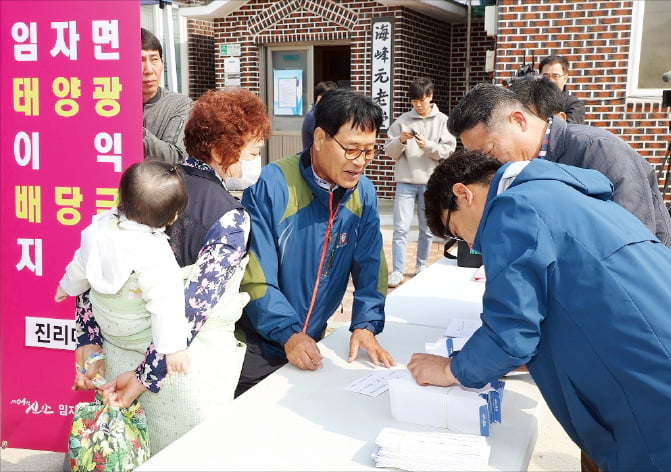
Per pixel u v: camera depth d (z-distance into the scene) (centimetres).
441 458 133
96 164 242
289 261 202
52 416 263
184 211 167
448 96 1014
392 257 650
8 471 268
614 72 626
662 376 131
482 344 142
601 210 143
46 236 251
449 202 158
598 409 142
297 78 962
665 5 605
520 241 136
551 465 292
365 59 884
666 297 135
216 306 172
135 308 165
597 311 134
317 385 178
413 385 156
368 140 183
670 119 598
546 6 633
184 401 171
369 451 143
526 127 200
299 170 201
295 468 135
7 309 260
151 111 306
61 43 238
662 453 135
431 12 897
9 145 249
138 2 230
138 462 169
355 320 207
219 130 171
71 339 256
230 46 966
